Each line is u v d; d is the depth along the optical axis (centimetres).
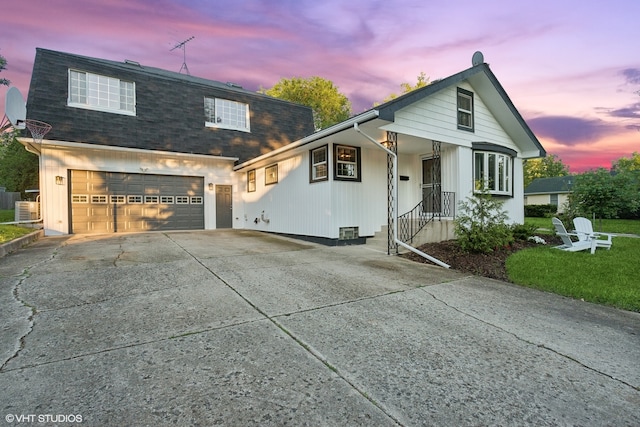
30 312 338
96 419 177
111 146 1057
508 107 966
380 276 526
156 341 275
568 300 424
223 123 1401
